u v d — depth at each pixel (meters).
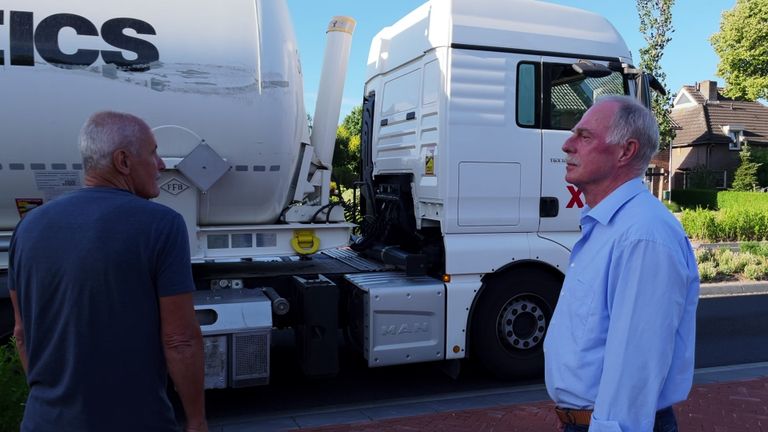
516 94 5.32
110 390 1.98
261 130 4.47
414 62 5.69
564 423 2.13
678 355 2.01
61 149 4.14
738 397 5.09
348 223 5.06
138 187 2.20
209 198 4.58
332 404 5.25
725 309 9.55
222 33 4.39
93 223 2.00
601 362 2.00
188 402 2.13
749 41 30.34
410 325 5.13
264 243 4.80
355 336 5.28
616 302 1.93
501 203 5.30
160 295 2.05
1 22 3.99
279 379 5.90
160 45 4.25
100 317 1.97
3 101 4.00
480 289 5.30
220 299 4.63
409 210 5.79
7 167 4.10
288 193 4.89
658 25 18.39
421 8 5.62
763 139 39.22
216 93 4.34
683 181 40.09
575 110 5.55
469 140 5.17
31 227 2.05
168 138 4.31
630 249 1.93
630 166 2.11
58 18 4.09
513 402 5.21
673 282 1.89
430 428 4.40
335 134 5.30
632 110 2.09
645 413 1.86
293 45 4.72
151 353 2.04
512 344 5.50
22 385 3.32
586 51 5.55
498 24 5.27
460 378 5.95
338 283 5.43
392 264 5.54
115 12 4.20
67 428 1.97
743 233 16.55
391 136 6.11
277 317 5.09
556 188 5.47
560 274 5.60
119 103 4.18
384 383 5.82
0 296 4.38
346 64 5.28
